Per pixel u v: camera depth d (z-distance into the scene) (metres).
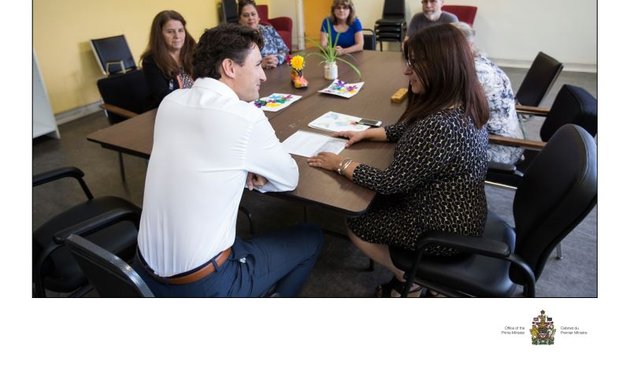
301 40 6.31
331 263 1.94
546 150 1.24
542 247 1.07
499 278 1.26
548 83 2.19
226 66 1.13
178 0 4.88
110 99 2.47
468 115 1.16
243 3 2.94
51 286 1.34
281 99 2.05
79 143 3.44
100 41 4.01
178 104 1.10
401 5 5.31
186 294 1.16
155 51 2.32
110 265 0.90
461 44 1.14
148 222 1.14
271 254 1.32
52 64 3.84
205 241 1.11
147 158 1.56
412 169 1.17
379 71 2.56
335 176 1.33
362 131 1.61
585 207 0.97
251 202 2.42
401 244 1.37
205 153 1.05
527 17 4.89
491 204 2.35
